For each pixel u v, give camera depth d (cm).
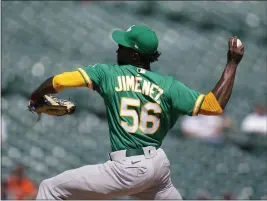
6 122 4228
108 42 6338
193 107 1411
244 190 3994
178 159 4397
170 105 1425
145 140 1414
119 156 1407
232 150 4669
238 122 5547
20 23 5994
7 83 4756
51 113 1478
